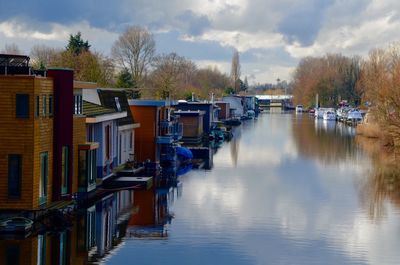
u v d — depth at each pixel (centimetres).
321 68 17838
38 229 2645
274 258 2339
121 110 4325
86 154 3177
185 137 7088
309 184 4144
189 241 2545
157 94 9619
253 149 6650
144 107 4875
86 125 3431
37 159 2669
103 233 2634
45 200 2783
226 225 2855
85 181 3200
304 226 2872
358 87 14000
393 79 7025
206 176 4491
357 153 6247
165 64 11656
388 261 2333
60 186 2888
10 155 2625
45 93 2756
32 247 2361
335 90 16350
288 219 3012
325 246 2528
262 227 2831
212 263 2250
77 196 3162
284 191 3844
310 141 7725
